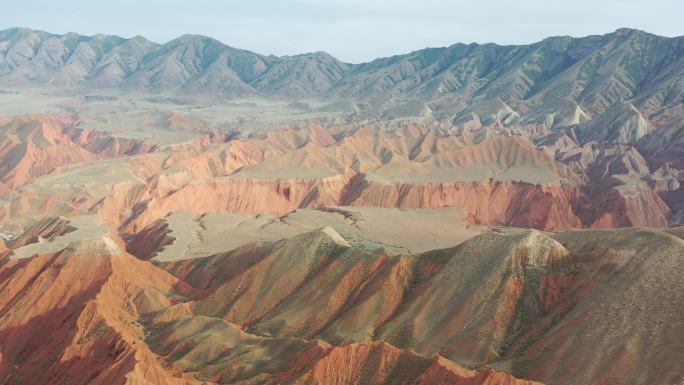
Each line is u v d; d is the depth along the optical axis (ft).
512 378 266.16
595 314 320.70
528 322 342.64
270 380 307.78
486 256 376.27
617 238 372.79
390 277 388.57
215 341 352.49
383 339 349.82
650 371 282.56
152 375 294.25
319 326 378.32
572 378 293.64
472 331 339.57
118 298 406.21
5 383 338.34
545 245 371.15
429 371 286.05
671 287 316.81
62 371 328.90
